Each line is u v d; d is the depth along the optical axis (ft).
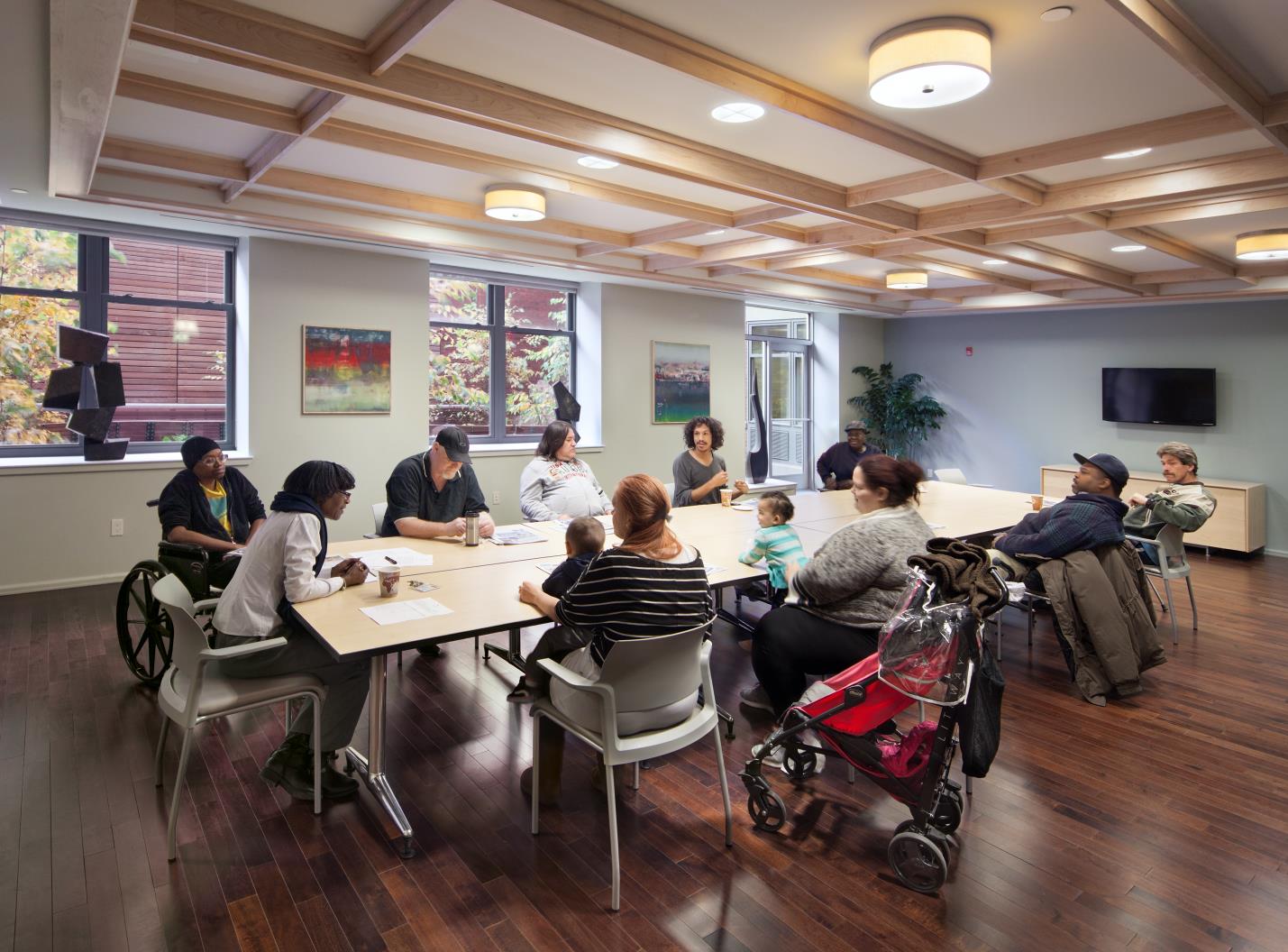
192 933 6.24
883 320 33.09
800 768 8.84
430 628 7.50
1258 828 8.03
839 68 8.81
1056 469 26.76
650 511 7.12
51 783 8.64
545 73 9.09
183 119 11.17
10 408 16.76
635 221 17.33
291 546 8.14
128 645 11.47
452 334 22.38
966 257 20.53
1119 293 23.31
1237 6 7.28
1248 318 23.61
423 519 12.45
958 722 6.95
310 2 7.64
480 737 9.98
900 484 8.97
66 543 16.60
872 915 6.59
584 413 24.86
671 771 9.16
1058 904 6.75
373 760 8.13
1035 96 9.53
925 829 6.96
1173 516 14.47
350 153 12.61
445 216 15.79
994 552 12.87
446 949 6.11
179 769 7.16
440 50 8.54
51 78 8.21
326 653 8.22
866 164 12.53
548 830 7.84
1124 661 11.34
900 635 7.01
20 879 6.91
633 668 6.77
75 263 17.19
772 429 31.40
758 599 13.26
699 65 8.41
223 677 7.89
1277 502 23.21
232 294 18.94
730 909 6.65
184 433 18.61
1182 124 10.11
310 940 6.19
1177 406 24.76
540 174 13.14
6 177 12.92
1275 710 11.19
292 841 7.56
